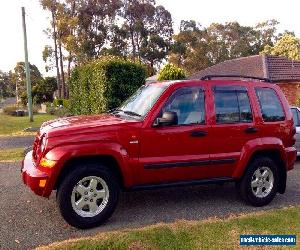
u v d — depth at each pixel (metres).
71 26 53.56
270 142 6.32
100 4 56.41
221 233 5.05
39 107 50.72
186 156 5.79
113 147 5.33
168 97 5.73
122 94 15.88
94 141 5.25
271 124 6.39
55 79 61.75
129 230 5.05
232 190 7.30
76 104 21.88
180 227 5.14
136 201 6.60
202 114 5.92
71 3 55.59
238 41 74.06
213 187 7.49
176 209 6.20
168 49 64.62
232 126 6.06
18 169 9.33
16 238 5.04
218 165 6.00
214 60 71.62
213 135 5.93
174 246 4.70
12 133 19.75
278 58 28.25
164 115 5.46
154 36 61.72
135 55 62.38
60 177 5.31
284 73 26.28
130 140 5.44
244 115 6.21
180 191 7.21
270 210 6.01
